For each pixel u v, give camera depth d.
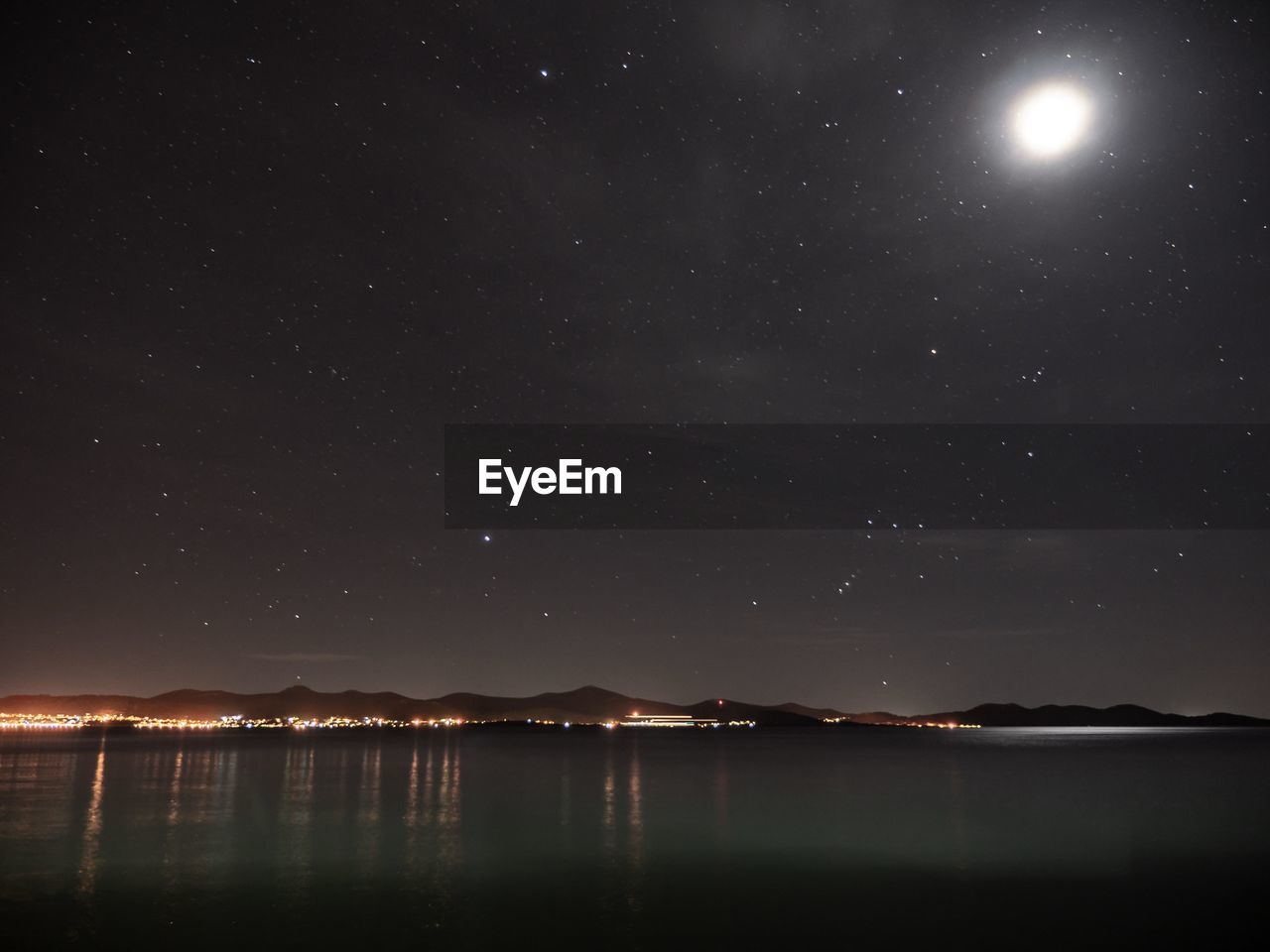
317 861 21.84
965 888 19.25
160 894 17.98
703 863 22.08
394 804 34.72
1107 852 24.14
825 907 17.27
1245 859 23.16
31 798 36.06
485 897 17.92
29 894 17.94
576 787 43.69
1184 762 75.25
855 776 53.84
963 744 134.25
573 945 14.53
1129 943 14.91
